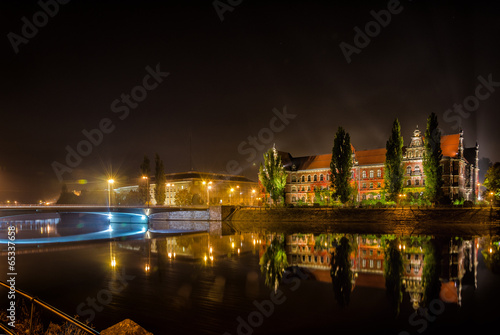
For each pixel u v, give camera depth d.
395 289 29.19
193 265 38.72
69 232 82.69
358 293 28.03
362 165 109.12
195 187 153.25
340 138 93.00
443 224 70.94
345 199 91.06
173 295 27.19
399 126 87.12
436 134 82.00
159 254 46.31
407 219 74.56
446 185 92.19
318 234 66.19
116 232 81.31
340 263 39.53
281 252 47.12
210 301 25.89
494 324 22.02
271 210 93.62
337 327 21.45
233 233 72.00
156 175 120.00
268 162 106.25
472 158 108.19
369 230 69.56
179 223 107.31
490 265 37.56
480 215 69.31
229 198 151.25
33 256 45.09
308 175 122.44
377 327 21.39
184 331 20.52
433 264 38.31
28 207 73.19
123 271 35.66
